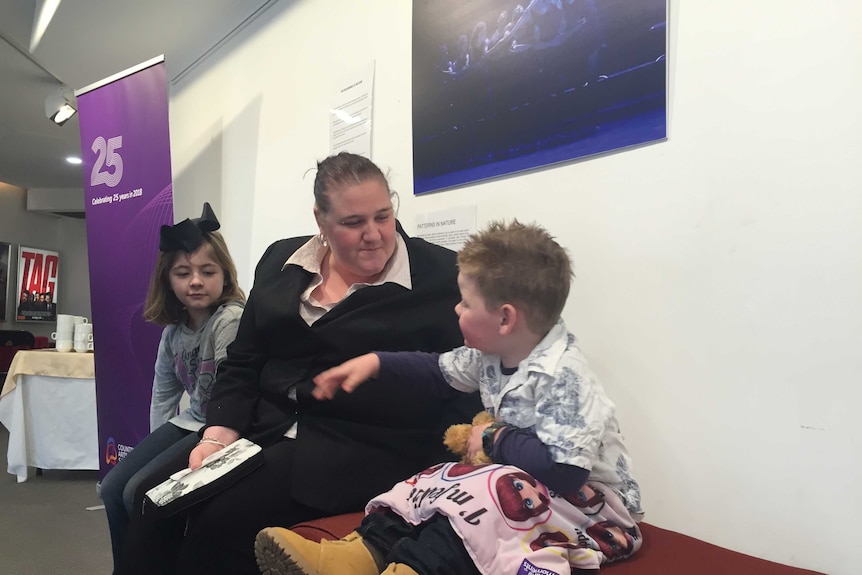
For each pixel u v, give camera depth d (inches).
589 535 33.0
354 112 75.4
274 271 54.5
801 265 36.6
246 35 102.8
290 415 48.2
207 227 69.6
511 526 30.7
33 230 277.0
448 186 61.3
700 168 41.5
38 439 125.0
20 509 103.3
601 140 47.2
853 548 34.1
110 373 107.3
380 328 47.4
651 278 44.3
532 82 52.7
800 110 36.8
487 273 35.5
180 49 119.0
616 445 36.4
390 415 45.6
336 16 79.7
